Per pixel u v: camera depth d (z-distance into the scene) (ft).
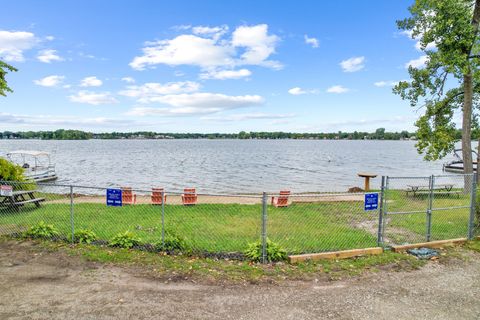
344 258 25.34
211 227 35.65
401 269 23.36
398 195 61.41
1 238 29.66
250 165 191.93
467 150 59.82
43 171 132.16
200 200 59.26
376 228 35.76
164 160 233.35
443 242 28.76
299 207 48.93
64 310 17.07
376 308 17.72
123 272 22.18
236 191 95.25
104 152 355.36
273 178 128.77
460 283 21.06
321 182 116.88
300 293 19.40
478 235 31.17
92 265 23.38
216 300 18.38
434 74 63.67
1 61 39.99
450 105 67.10
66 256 25.12
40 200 46.65
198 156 284.41
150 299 18.38
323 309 17.54
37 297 18.53
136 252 26.00
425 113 66.33
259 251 24.73
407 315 17.02
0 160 45.75
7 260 24.29
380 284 20.80
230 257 25.07
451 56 54.70
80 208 46.83
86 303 17.87
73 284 20.27
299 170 162.91
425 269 23.41
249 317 16.63
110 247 27.17
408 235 32.53
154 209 46.96
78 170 160.86
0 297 18.51
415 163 219.41
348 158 265.34
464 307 17.93
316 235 32.32
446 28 53.67
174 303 17.95
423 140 66.80
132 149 444.14
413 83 65.31
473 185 30.45
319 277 21.76
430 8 55.72
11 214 42.01
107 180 122.42
